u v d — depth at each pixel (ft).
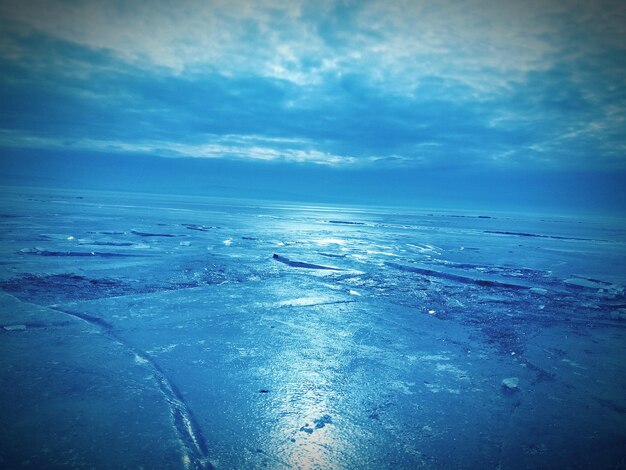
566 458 6.43
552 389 9.07
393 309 16.10
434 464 6.14
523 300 19.01
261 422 7.09
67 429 6.37
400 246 41.93
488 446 6.67
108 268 21.59
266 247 35.40
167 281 19.26
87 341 10.44
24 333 10.79
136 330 11.84
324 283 20.85
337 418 7.36
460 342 12.26
